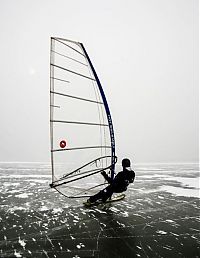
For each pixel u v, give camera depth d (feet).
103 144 16.65
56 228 13.84
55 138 14.56
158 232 13.34
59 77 14.65
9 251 10.81
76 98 15.42
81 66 15.88
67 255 10.46
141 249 11.12
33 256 10.34
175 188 28.71
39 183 31.55
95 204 18.16
